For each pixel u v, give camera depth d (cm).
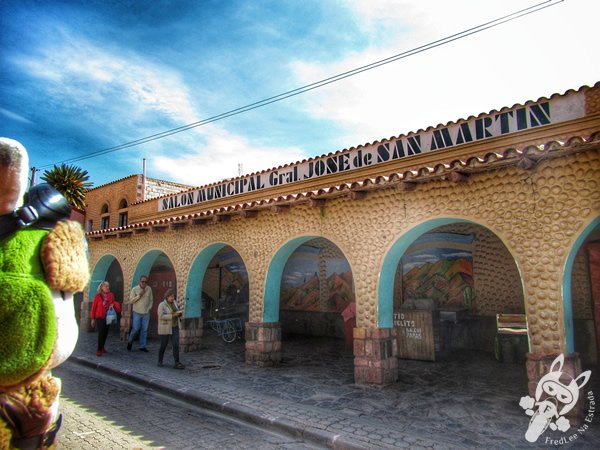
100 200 2145
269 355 964
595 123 781
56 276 185
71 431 574
